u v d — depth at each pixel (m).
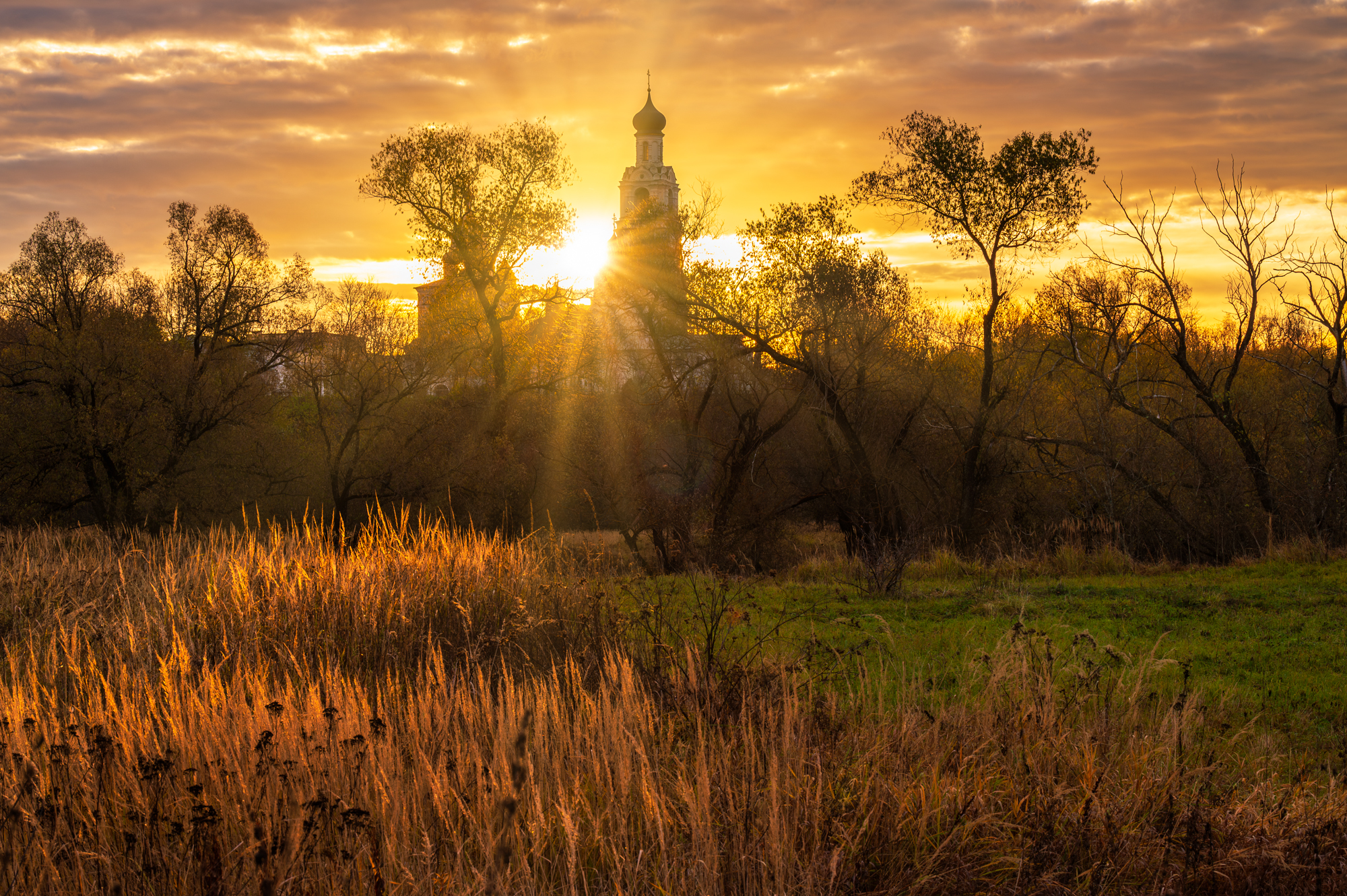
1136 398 28.42
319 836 3.79
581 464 33.16
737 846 3.91
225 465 37.09
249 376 39.22
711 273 29.70
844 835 4.05
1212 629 10.27
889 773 4.83
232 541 11.65
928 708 5.94
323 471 38.31
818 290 28.70
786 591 13.17
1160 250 23.69
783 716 5.32
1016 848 4.21
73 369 34.66
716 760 4.75
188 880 3.63
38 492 35.38
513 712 5.26
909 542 15.80
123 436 34.53
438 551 9.71
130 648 6.95
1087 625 10.52
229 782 4.19
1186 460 24.78
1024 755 4.90
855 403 30.56
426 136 36.84
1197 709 6.26
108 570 10.82
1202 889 4.20
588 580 9.23
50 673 6.77
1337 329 21.45
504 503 34.47
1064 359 26.94
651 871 3.94
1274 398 25.78
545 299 37.94
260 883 3.35
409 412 38.03
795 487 33.72
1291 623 10.48
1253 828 4.53
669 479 33.03
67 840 3.83
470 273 37.59
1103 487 25.80
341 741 4.57
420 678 6.51
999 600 12.01
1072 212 27.34
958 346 32.16
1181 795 4.84
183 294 40.28
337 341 38.31
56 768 4.36
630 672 6.02
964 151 27.17
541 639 7.74
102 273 39.56
